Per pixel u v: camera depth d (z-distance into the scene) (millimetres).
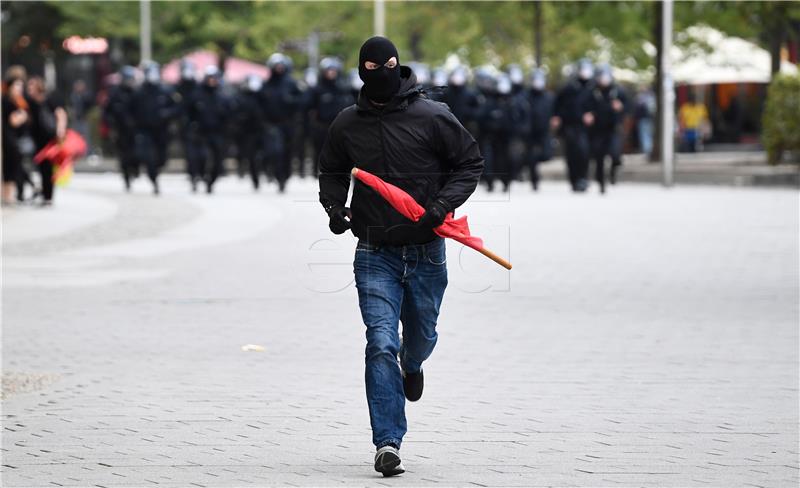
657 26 83312
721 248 38062
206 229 44594
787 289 30125
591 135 62188
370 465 15664
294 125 62219
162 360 22406
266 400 19266
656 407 18641
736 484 14742
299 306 28344
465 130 15641
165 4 118188
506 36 112875
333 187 15891
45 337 24656
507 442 16703
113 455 16125
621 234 42125
